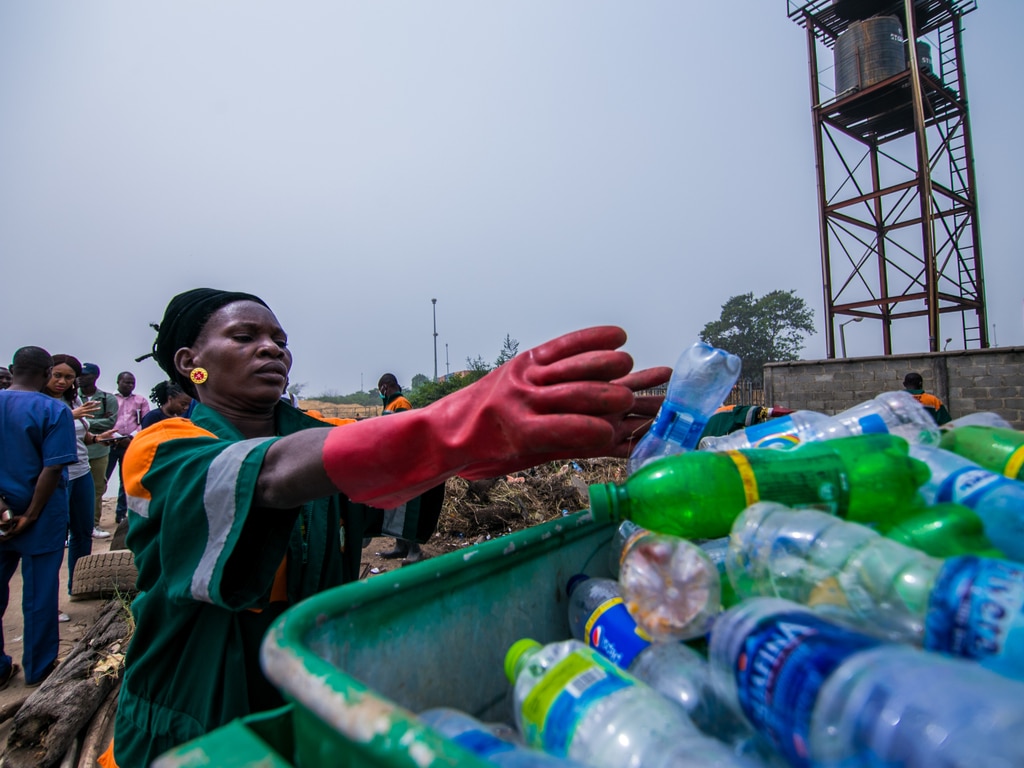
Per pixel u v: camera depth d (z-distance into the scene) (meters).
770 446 1.02
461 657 0.81
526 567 0.95
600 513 0.83
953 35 13.17
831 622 0.58
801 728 0.49
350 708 0.43
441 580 0.79
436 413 0.80
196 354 1.37
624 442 1.21
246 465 0.91
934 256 11.16
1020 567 0.55
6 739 2.58
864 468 0.79
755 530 0.74
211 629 1.09
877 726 0.45
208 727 1.05
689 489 0.79
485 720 0.84
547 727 0.60
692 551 0.72
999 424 1.03
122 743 1.17
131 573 4.22
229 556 0.89
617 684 0.60
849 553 0.67
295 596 1.19
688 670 0.69
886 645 0.52
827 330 12.55
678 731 0.54
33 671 3.09
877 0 12.52
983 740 0.40
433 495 1.50
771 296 42.06
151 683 1.14
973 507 0.71
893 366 9.36
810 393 10.01
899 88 11.82
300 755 0.54
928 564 0.61
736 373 1.20
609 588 0.94
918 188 11.40
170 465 1.02
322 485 0.86
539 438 0.69
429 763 0.37
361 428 0.85
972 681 0.44
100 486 6.53
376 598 0.69
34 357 3.29
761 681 0.54
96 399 6.48
